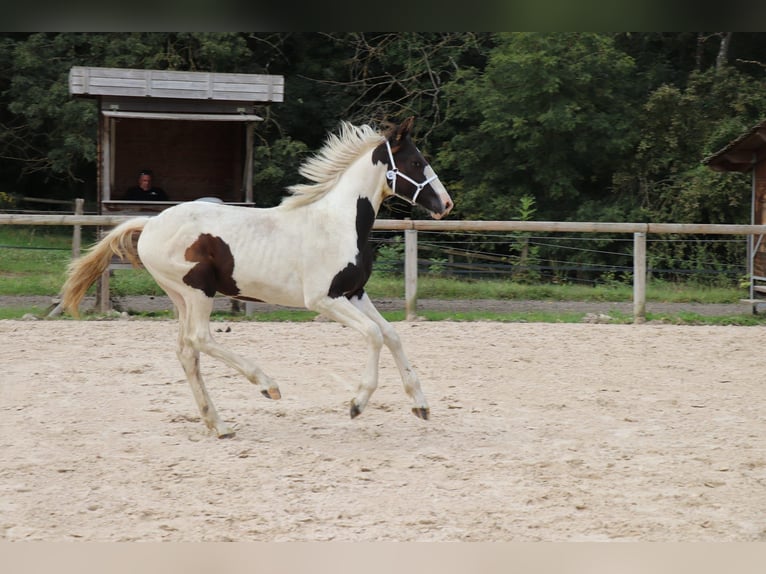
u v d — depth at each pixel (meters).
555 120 20.86
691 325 12.70
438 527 5.00
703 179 20.83
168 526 4.95
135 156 15.25
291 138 24.47
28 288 15.19
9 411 7.38
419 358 9.91
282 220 6.72
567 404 7.99
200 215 6.64
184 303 6.85
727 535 4.93
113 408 7.55
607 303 15.59
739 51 25.92
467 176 23.22
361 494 5.52
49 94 22.31
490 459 6.30
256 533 4.88
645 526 5.03
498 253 23.14
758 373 9.41
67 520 5.03
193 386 6.79
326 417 7.41
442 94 24.30
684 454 6.46
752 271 14.16
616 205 22.20
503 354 10.18
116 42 22.47
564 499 5.45
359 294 6.96
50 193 26.81
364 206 6.77
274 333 11.20
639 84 24.05
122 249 6.97
